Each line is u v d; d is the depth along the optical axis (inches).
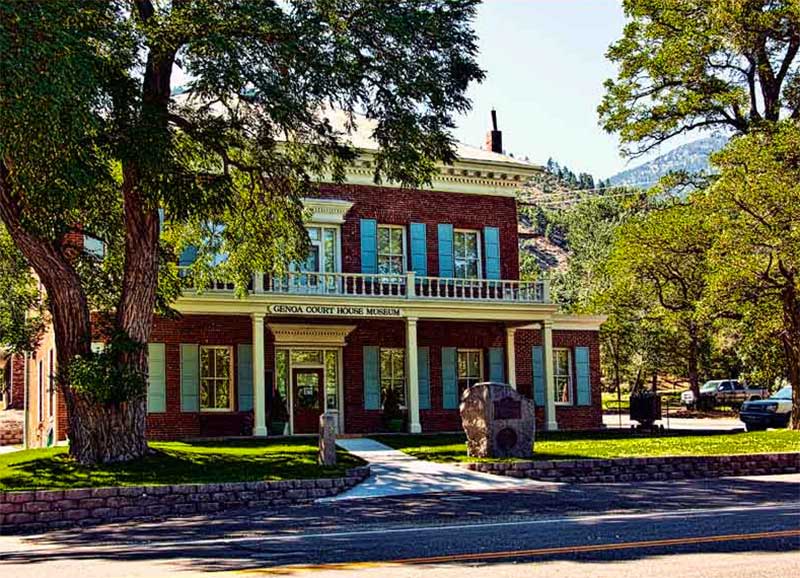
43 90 611.8
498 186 1503.4
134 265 856.9
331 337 1362.0
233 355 1288.1
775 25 1286.9
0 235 1023.6
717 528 479.2
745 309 1240.2
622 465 871.7
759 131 1263.5
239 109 928.3
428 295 1359.5
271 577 355.9
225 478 753.6
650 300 1776.6
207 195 839.1
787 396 1583.4
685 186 1433.3
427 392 1421.0
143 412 860.0
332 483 754.2
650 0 1363.2
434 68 844.6
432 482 805.2
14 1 618.8
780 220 1141.7
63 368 833.5
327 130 928.9
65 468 792.3
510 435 916.6
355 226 1393.9
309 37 783.1
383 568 368.8
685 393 2630.4
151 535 563.2
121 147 740.7
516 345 1487.5
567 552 399.5
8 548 540.1
